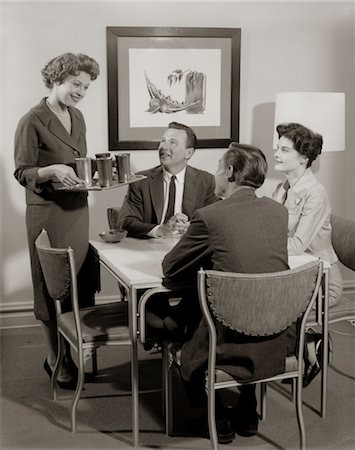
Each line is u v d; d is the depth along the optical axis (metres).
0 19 3.83
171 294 2.85
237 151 2.49
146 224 3.28
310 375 3.09
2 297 4.08
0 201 3.97
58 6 3.90
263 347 2.43
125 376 3.41
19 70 3.89
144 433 2.82
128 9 4.00
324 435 2.79
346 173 4.48
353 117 4.42
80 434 2.81
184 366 2.50
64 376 3.25
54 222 3.15
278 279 2.29
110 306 3.05
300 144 3.09
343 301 3.14
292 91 4.30
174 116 4.14
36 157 3.12
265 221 2.43
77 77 3.08
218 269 2.40
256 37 4.20
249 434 2.78
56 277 2.74
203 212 2.44
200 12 4.10
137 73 4.05
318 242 3.12
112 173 3.01
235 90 4.19
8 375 3.42
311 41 4.29
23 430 2.85
